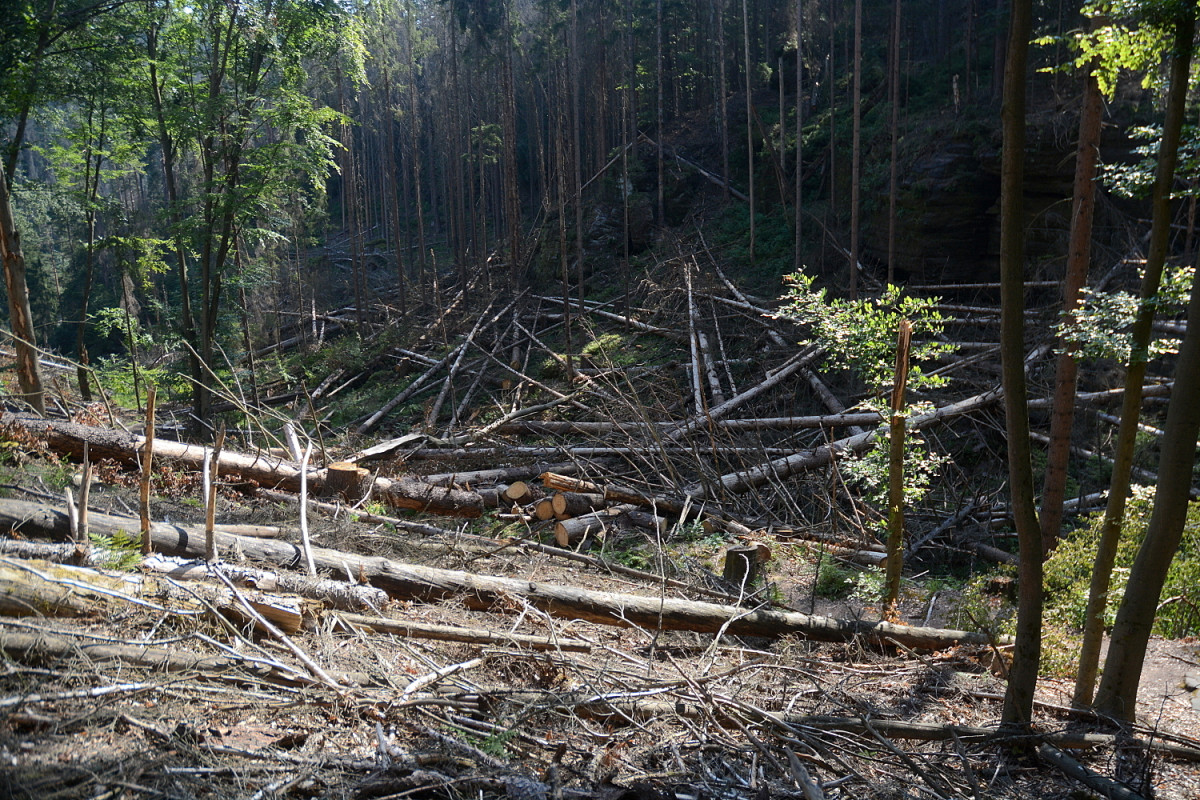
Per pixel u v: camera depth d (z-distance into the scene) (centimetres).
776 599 848
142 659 388
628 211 3034
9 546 462
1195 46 491
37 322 3716
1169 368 1398
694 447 1359
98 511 629
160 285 3138
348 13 1889
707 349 2008
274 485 1069
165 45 1878
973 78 2405
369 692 414
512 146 3030
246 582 509
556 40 3322
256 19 1759
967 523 1243
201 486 938
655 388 1919
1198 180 509
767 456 1393
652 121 3666
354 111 4866
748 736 430
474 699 434
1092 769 455
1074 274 1021
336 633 502
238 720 367
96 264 3900
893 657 669
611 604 635
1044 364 1498
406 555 821
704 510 1245
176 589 459
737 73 3741
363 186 4834
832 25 2642
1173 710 562
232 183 1822
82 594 427
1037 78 2083
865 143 2480
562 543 1116
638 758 412
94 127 1923
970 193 1934
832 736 463
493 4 3256
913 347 752
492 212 4228
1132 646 496
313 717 383
